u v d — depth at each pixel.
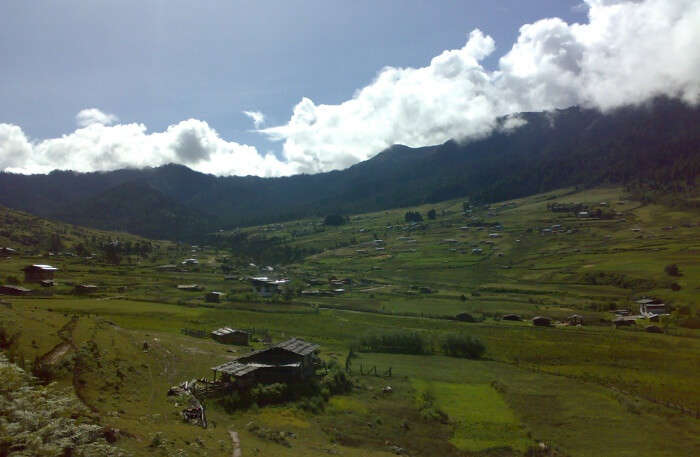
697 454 52.16
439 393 71.88
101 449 22.22
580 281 192.25
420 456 50.00
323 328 115.50
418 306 152.88
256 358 66.88
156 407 42.16
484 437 56.19
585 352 98.62
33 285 144.25
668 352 98.19
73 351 47.53
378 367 84.75
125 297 135.50
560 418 62.56
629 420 62.09
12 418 19.22
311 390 63.41
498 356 96.75
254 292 169.12
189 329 94.81
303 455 39.84
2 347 43.53
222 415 49.53
